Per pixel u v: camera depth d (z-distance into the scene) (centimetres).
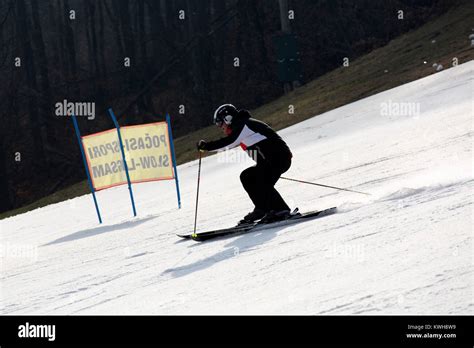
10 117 8156
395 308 547
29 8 8950
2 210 7488
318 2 8369
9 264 1625
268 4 8650
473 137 1755
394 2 7969
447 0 7312
